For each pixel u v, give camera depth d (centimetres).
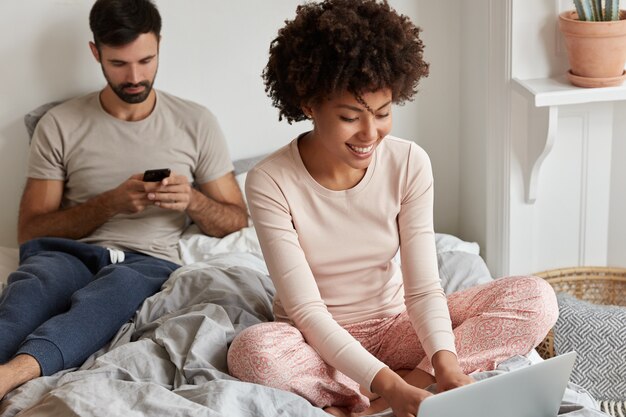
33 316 235
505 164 286
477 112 312
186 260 287
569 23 260
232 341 210
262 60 326
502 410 174
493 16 283
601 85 262
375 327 212
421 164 208
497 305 205
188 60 323
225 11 320
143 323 238
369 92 183
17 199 325
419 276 203
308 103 191
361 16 187
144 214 292
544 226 293
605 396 253
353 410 200
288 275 200
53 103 311
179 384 201
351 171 204
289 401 186
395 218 209
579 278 291
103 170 293
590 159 289
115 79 282
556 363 175
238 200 304
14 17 310
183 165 297
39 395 202
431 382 198
